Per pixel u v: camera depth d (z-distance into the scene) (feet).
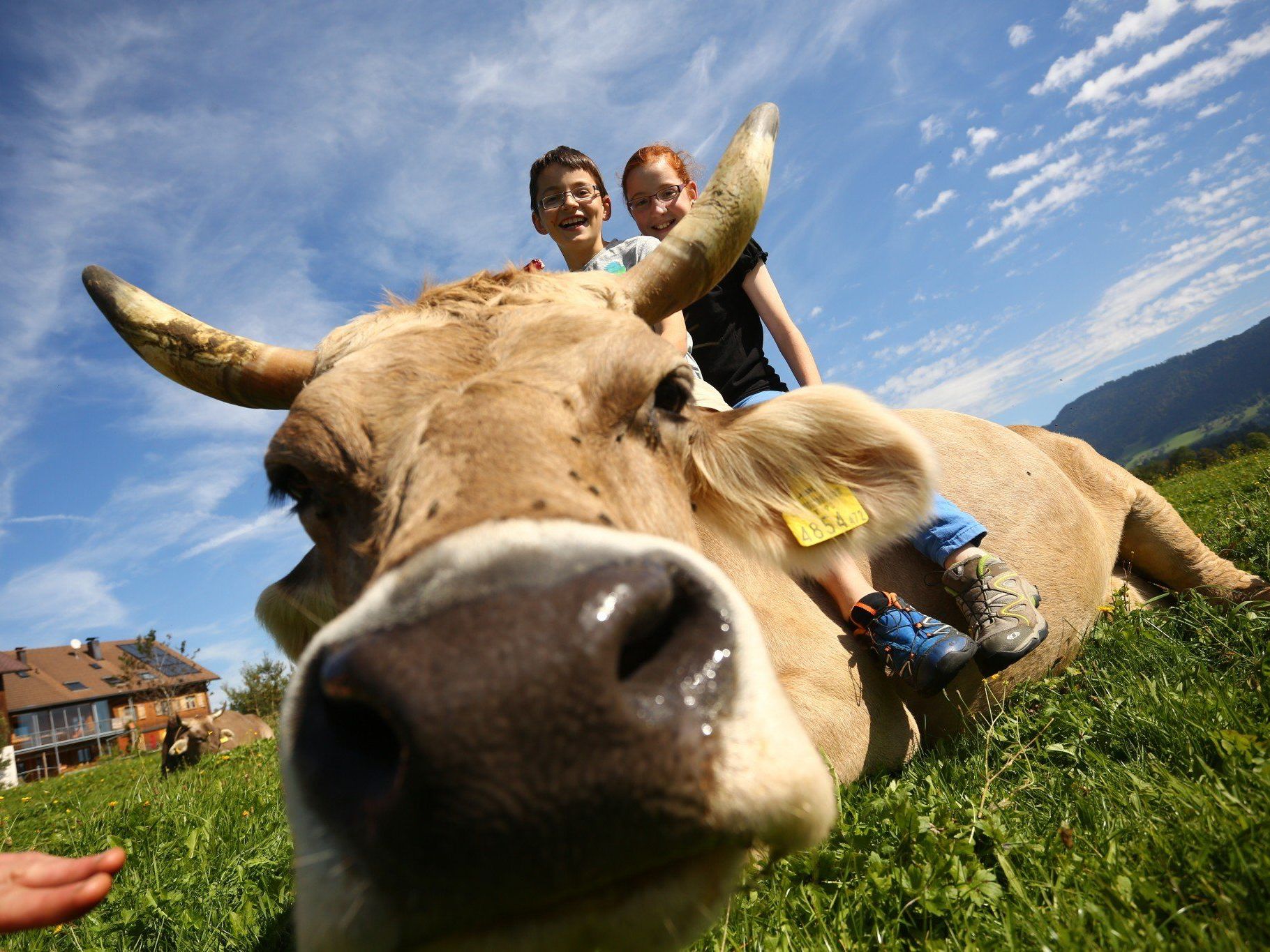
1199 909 1.84
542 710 1.18
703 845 1.34
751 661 1.52
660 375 2.32
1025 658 4.52
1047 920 1.93
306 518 2.49
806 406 2.98
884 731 3.77
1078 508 5.20
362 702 1.25
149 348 3.26
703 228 3.04
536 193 5.41
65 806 8.95
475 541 1.40
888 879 2.29
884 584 4.24
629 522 2.00
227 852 4.03
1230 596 5.31
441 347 2.46
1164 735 2.93
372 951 1.29
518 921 1.28
